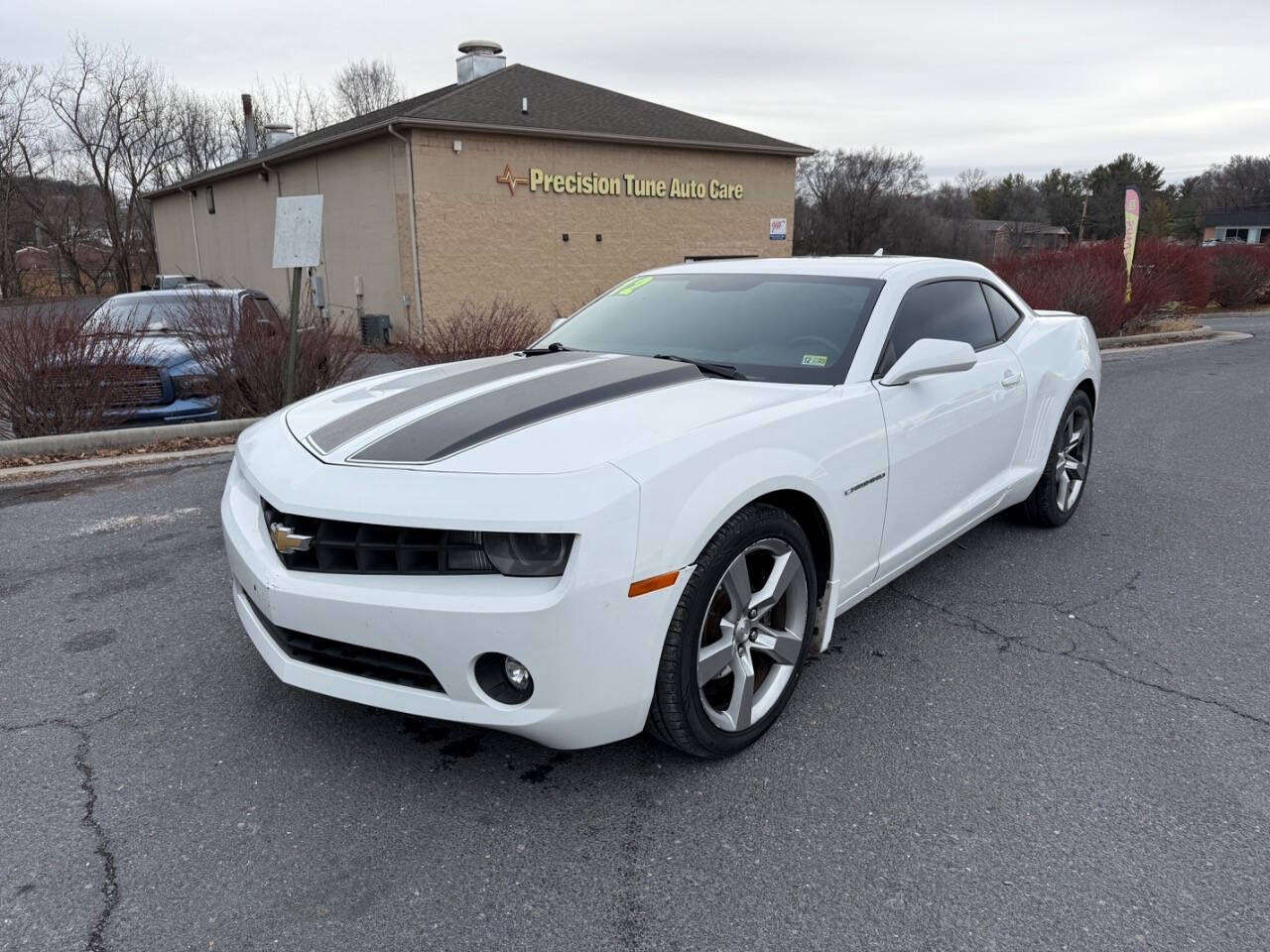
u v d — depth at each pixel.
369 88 55.09
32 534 4.93
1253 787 2.61
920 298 3.75
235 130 50.25
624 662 2.34
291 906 2.14
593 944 2.03
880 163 65.50
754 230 23.36
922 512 3.53
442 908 2.14
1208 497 5.64
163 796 2.56
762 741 2.87
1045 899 2.16
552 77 21.91
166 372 7.75
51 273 42.06
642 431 2.54
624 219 20.84
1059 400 4.61
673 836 2.40
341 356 8.62
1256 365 12.38
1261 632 3.67
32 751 2.79
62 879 2.23
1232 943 2.02
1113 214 97.88
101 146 41.94
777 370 3.27
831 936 2.05
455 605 2.26
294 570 2.50
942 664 3.38
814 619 2.99
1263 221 80.88
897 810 2.51
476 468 2.38
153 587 4.13
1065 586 4.16
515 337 9.06
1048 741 2.86
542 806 2.53
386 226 18.73
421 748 2.82
